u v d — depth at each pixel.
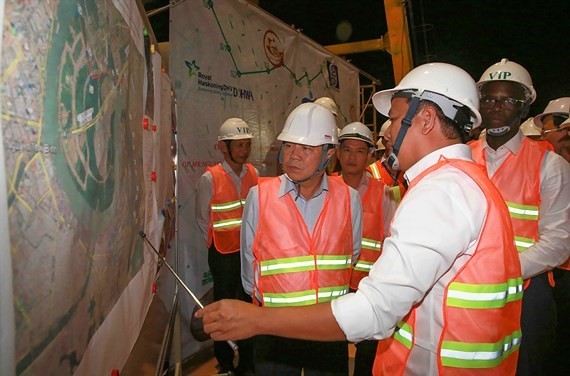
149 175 1.80
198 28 3.86
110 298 1.05
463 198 1.14
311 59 6.35
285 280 2.07
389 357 1.31
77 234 0.78
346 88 7.86
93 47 0.90
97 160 0.92
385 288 1.10
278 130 5.29
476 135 4.68
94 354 0.90
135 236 1.43
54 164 0.67
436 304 1.20
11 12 0.53
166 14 6.18
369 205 2.96
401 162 1.33
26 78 0.57
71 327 0.75
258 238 2.13
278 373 2.17
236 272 3.60
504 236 1.17
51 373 0.66
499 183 2.19
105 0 1.02
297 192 2.12
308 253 2.08
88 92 0.86
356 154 2.94
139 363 1.54
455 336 1.16
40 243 0.62
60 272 0.69
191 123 3.77
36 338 0.61
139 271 1.51
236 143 3.63
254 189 2.20
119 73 1.18
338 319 1.11
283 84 5.45
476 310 1.15
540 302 2.15
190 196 3.77
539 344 2.16
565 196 2.06
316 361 2.17
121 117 1.20
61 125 0.70
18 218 0.55
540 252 2.00
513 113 2.12
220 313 1.25
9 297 0.51
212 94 4.04
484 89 2.17
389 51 9.59
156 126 2.08
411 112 1.27
